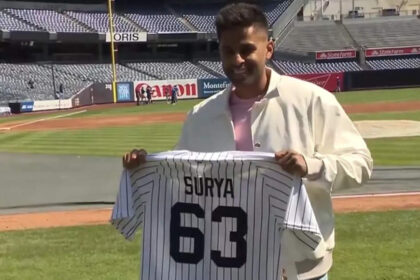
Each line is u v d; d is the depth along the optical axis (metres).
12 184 14.61
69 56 61.56
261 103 3.29
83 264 7.46
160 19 64.81
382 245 7.95
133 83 53.97
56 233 9.29
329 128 3.25
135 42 60.56
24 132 29.75
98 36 57.47
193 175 3.21
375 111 34.38
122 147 21.62
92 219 10.45
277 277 3.11
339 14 73.94
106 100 53.22
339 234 8.60
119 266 7.34
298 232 3.07
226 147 3.36
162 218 3.30
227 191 3.16
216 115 3.39
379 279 6.59
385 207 10.64
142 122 33.38
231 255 3.18
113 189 13.54
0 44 58.72
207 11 67.38
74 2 62.34
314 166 3.01
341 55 61.94
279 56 61.84
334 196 11.82
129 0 65.56
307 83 3.35
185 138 3.55
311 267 3.21
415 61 62.50
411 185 12.88
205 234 3.22
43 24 57.12
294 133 3.23
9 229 9.74
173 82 55.53
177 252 3.28
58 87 52.00
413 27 66.50
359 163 3.16
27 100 47.84
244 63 3.16
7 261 7.67
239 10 3.14
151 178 3.32
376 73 57.75
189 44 65.50
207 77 59.88
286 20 66.00
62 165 17.59
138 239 8.58
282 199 3.06
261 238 3.12
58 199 12.55
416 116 30.53
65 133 28.36
